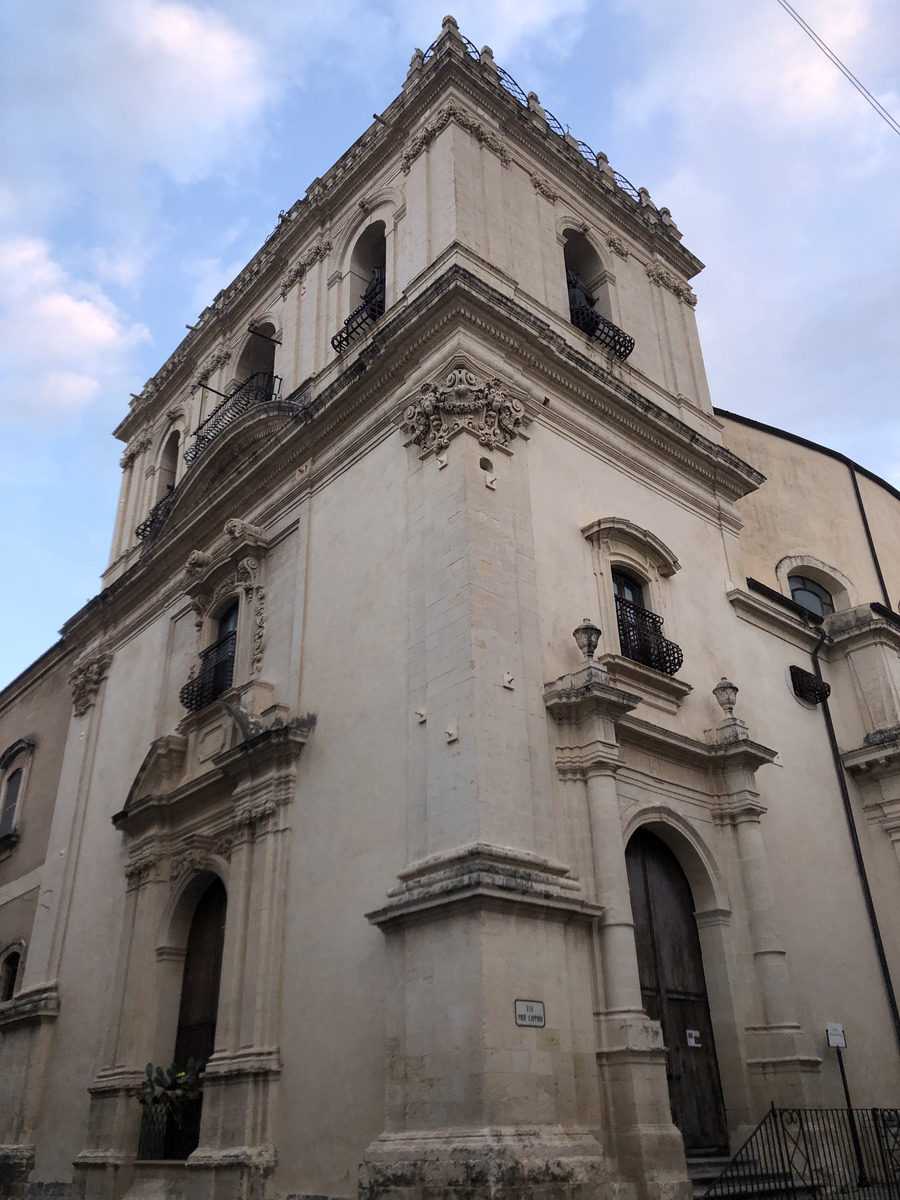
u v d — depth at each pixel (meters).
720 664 16.66
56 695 24.56
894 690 19.02
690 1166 11.86
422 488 14.18
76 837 20.36
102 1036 16.64
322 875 13.18
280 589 16.75
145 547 23.17
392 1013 11.07
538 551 14.02
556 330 17.11
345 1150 11.24
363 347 17.61
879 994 16.14
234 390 21.78
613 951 11.41
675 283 21.58
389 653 13.62
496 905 10.60
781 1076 12.77
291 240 21.94
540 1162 9.59
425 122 18.55
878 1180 13.66
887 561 26.56
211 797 16.16
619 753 13.09
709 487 18.75
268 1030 12.90
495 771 11.59
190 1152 14.10
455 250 15.97
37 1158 17.08
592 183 20.36
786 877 15.57
